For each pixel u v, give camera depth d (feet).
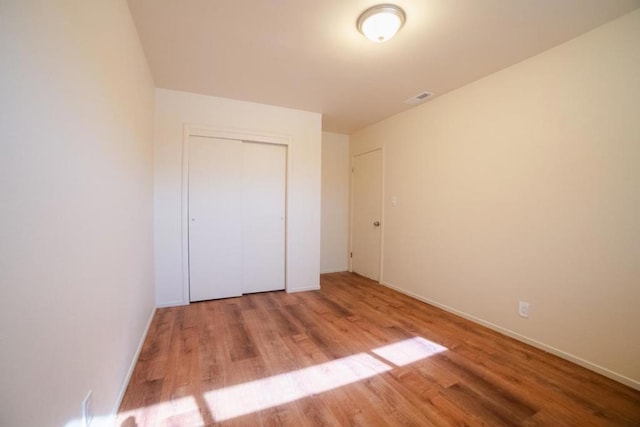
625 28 5.54
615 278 5.70
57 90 2.69
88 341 3.40
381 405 4.89
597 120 5.94
